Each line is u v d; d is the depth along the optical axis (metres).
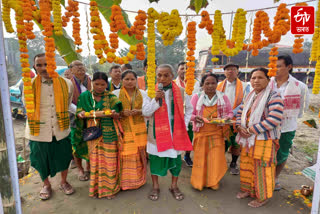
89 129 2.56
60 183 3.07
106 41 1.94
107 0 2.11
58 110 2.51
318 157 1.68
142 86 3.71
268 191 2.46
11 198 1.64
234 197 2.80
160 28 1.97
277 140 2.46
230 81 3.47
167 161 2.64
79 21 1.91
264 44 1.97
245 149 2.61
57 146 2.62
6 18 1.67
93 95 2.59
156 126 2.54
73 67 3.23
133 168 2.87
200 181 2.86
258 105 2.41
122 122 2.72
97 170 2.72
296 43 1.93
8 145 1.59
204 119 2.74
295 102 2.68
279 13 1.88
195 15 2.01
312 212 1.75
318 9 1.86
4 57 1.49
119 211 2.52
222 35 2.04
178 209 2.56
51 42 1.85
